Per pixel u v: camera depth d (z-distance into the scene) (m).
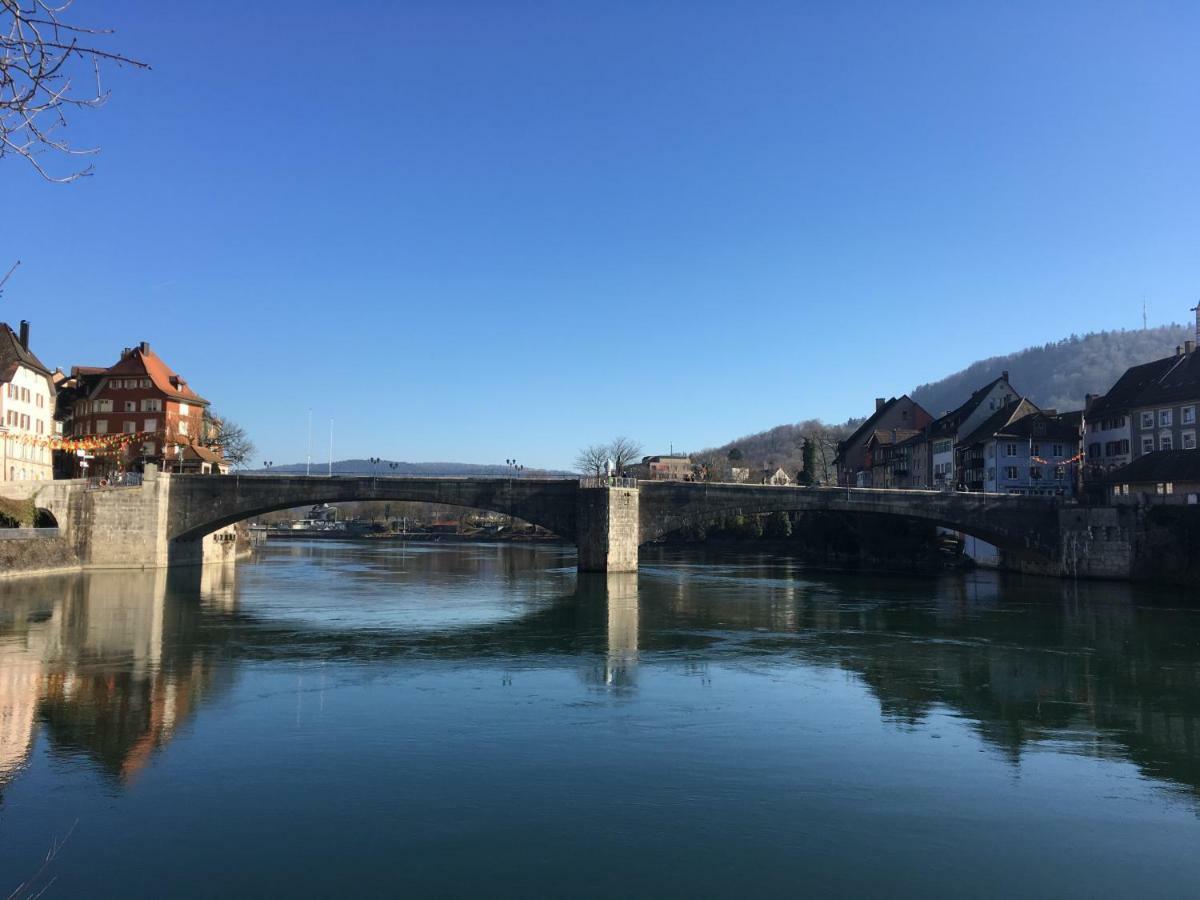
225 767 19.80
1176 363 85.81
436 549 138.88
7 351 79.94
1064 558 76.00
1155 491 74.44
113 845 15.53
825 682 29.81
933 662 33.88
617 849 15.58
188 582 64.62
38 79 5.55
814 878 14.61
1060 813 17.69
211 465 100.88
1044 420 91.75
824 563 97.75
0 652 33.97
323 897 13.67
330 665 32.00
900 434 129.00
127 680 28.97
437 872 14.60
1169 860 15.54
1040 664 33.62
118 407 97.94
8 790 18.25
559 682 29.27
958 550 93.69
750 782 19.16
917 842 16.12
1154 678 31.06
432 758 20.55
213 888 13.96
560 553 126.69
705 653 35.38
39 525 70.12
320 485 73.75
